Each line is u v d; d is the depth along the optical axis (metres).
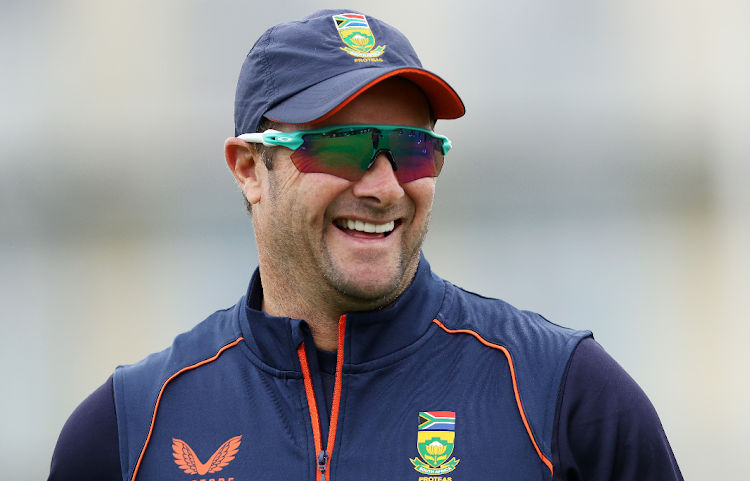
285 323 6.05
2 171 19.72
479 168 18.58
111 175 19.73
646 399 5.88
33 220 19.59
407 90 6.12
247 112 6.60
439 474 5.54
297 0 19.78
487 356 6.06
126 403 6.34
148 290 18.97
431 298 6.45
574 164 18.62
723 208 18.28
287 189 6.12
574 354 5.89
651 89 18.67
